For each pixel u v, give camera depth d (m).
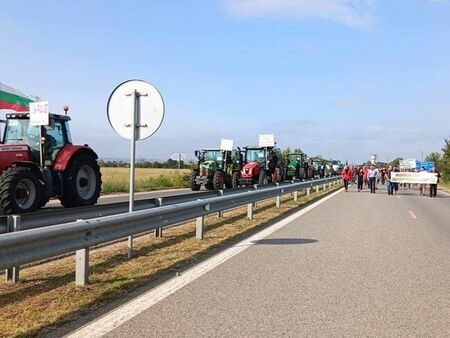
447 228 13.17
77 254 6.38
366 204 21.00
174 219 8.89
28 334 4.59
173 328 4.82
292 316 5.26
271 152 34.19
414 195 30.75
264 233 11.36
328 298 5.98
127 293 6.08
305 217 14.98
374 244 10.09
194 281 6.73
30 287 6.27
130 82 8.54
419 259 8.56
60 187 13.55
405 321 5.15
